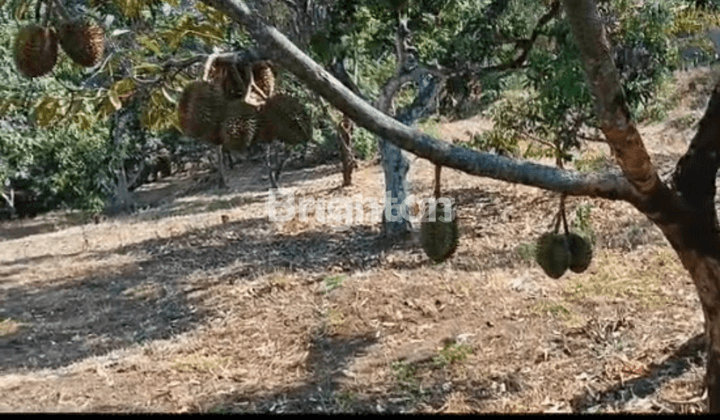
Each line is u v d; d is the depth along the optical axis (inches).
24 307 360.2
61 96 111.3
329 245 402.0
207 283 361.4
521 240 344.8
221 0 63.3
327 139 611.8
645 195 88.0
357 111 72.6
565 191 85.0
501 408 193.6
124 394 237.3
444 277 305.4
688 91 484.4
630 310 241.8
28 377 261.6
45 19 75.0
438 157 78.2
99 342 296.5
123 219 616.4
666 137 459.5
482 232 369.7
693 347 203.6
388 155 378.6
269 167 612.7
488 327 248.5
